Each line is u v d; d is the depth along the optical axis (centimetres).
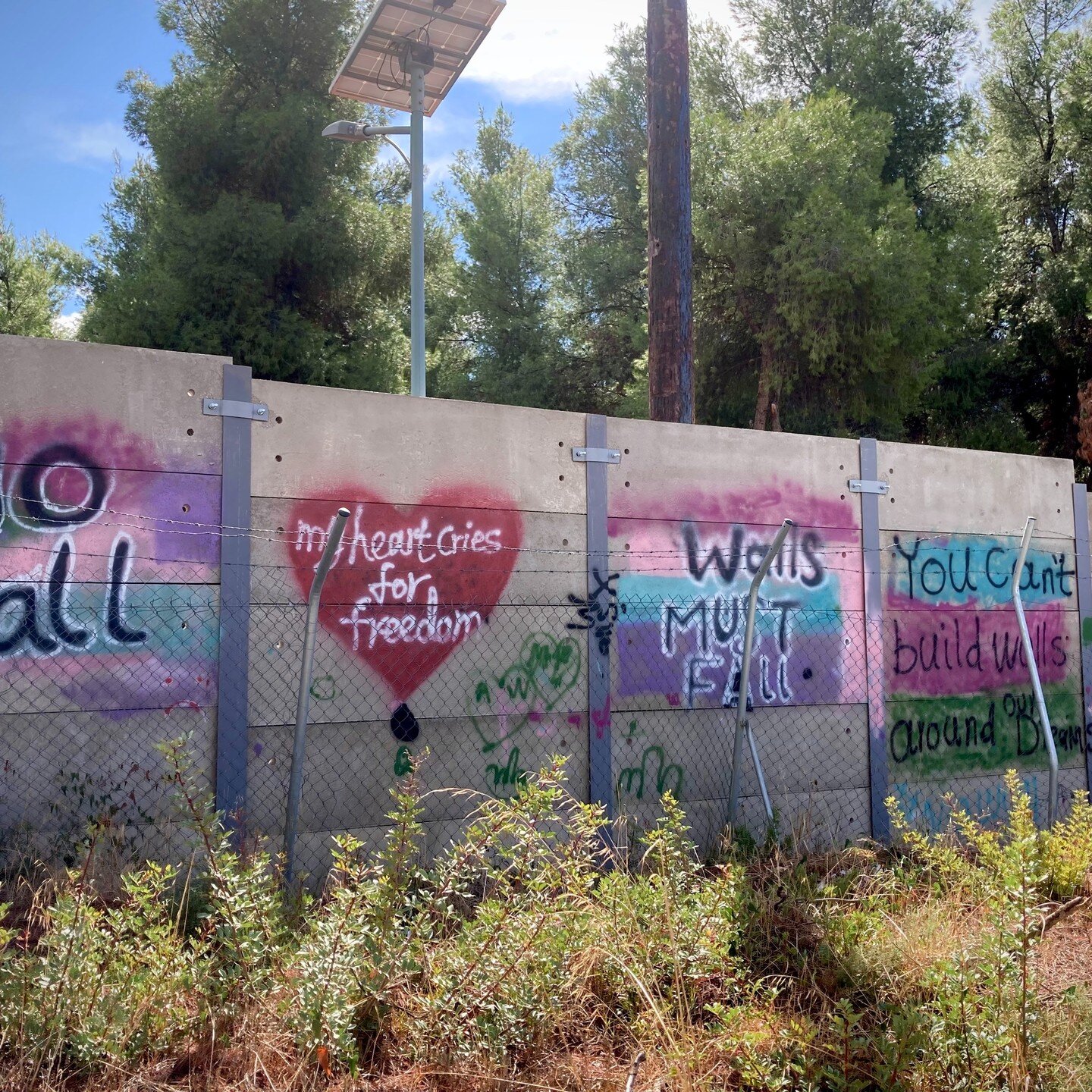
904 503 716
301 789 489
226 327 1817
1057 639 788
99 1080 322
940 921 479
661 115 820
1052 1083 351
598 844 526
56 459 462
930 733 712
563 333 2331
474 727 550
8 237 2638
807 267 1495
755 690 639
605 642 589
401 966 358
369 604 527
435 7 854
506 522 568
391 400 542
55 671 457
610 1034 382
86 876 418
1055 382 1992
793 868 534
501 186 2419
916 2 2047
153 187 2064
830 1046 353
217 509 494
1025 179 2070
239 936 357
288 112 1912
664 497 621
